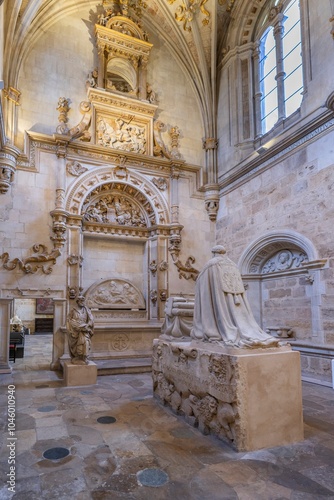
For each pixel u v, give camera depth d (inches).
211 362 165.0
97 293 414.3
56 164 394.6
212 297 181.3
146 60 463.2
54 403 224.8
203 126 487.5
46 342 627.2
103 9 456.4
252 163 389.7
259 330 171.8
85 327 287.7
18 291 356.5
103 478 125.1
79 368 279.9
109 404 222.5
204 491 116.1
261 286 386.6
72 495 114.2
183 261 445.1
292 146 337.7
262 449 149.5
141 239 447.2
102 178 419.2
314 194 309.1
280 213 350.9
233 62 457.7
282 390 158.7
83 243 422.6
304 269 326.3
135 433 169.8
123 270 441.4
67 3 427.8
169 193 454.3
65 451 148.2
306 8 332.8
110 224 427.8
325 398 235.8
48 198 385.7
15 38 380.5
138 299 434.6
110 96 431.2
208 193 462.9
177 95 486.3
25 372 339.9
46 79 410.3
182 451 147.9
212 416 164.2
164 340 230.4
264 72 439.5
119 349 386.9
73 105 421.7
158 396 231.0
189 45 476.7
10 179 365.7
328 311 286.5
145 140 451.8
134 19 470.0
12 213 365.7
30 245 369.4
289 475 126.9
